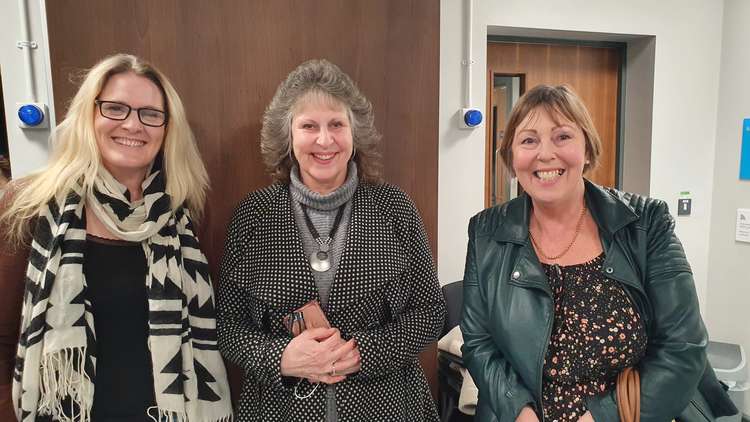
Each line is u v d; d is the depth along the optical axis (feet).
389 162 5.08
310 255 3.83
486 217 4.15
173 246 3.76
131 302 3.55
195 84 4.49
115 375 3.50
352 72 4.89
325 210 3.97
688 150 8.16
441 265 6.71
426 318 4.01
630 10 7.57
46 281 3.24
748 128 7.71
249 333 3.82
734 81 7.89
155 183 3.72
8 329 3.37
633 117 8.27
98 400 3.46
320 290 3.82
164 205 3.71
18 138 4.76
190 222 4.00
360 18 4.87
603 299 3.51
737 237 7.97
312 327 3.70
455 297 6.18
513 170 3.93
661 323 3.47
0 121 5.24
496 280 3.84
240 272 3.90
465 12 6.28
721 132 8.14
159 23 4.34
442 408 5.48
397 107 5.05
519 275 3.67
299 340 3.59
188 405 3.76
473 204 6.73
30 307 3.26
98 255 3.49
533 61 7.94
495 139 7.95
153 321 3.55
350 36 4.86
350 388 3.74
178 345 3.64
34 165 4.80
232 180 4.70
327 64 4.02
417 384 4.17
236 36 4.56
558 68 8.10
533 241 3.84
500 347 3.75
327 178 3.88
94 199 3.43
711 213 8.39
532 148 3.59
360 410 3.76
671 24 7.79
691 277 3.50
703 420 3.63
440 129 6.41
